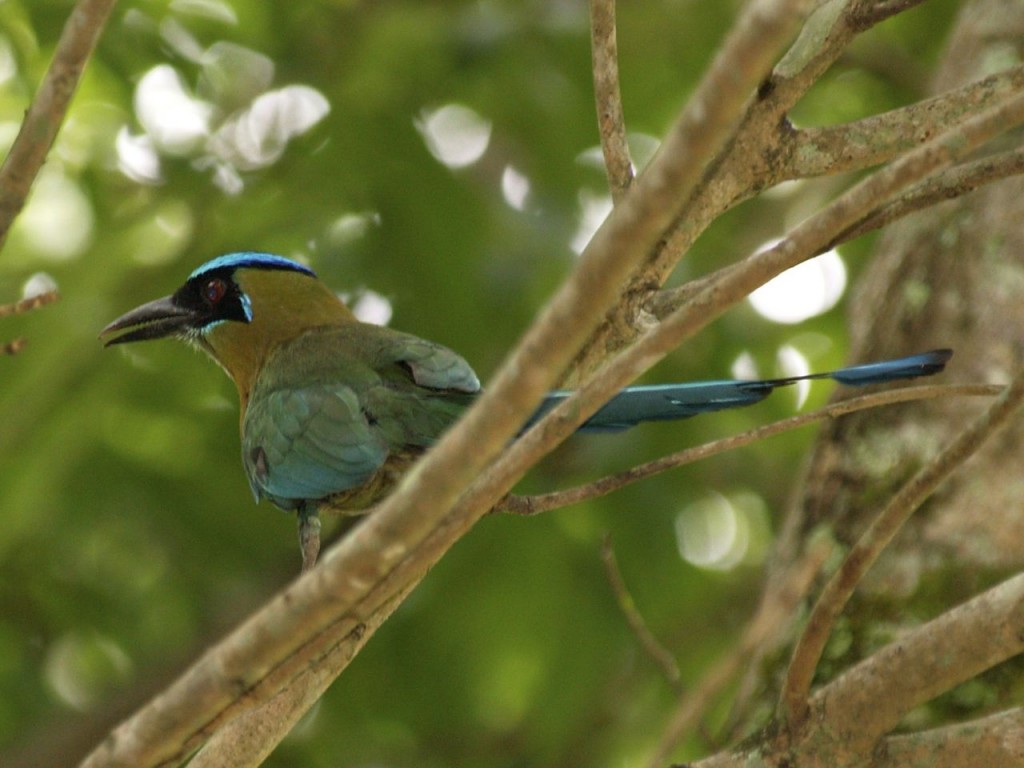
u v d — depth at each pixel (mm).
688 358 13422
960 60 10266
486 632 13242
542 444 4973
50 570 13516
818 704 6684
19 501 12156
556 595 13078
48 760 13031
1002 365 8922
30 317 12367
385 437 8680
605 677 13195
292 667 5129
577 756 13258
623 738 13242
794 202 14945
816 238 4773
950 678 6371
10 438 12141
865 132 6820
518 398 4262
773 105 6758
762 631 5008
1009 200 9352
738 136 6797
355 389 8922
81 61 5609
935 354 7711
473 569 13094
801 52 6738
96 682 14156
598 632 13094
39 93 5637
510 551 13031
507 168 13203
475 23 12688
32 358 12258
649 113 13594
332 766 13539
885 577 8305
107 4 5543
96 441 12961
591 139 13117
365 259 12648
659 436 13203
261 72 13445
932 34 14914
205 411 13203
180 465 13258
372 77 12836
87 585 13578
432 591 13180
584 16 12930
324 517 13508
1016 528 8281
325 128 12867
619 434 13156
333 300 10805
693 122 3967
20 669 13602
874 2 6672
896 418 8930
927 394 5934
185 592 13508
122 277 12641
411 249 12609
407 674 13477
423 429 8672
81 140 13555
